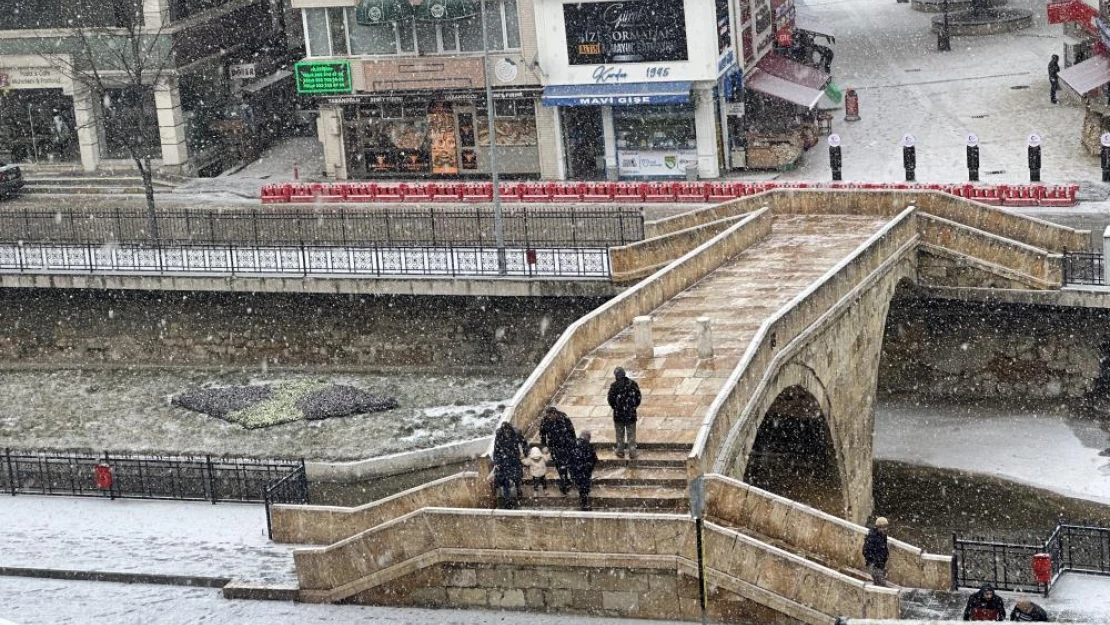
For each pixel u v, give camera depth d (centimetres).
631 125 6762
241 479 4738
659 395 3894
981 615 3291
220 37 7569
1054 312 5191
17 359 6138
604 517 3378
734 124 6919
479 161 6981
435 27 6850
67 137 7494
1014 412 5225
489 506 3628
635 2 6550
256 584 3734
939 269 5281
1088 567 3847
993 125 7044
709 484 3472
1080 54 7488
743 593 3319
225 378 5831
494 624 3438
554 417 3541
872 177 6481
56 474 4616
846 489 4528
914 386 5431
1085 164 6375
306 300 5775
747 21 7069
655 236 5609
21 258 6019
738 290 4659
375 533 3569
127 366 6025
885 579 3447
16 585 3906
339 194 6812
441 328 5656
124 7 7144
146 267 5934
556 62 6731
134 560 3972
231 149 7519
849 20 9644
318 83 7006
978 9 8944
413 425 5250
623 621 3406
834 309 4388
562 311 5503
